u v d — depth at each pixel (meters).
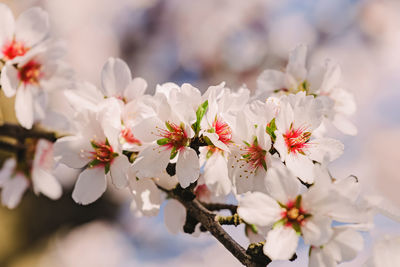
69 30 1.34
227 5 1.43
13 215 1.26
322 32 1.41
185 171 0.45
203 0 1.44
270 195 0.44
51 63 0.52
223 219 0.47
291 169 0.45
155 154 0.46
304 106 0.46
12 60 0.51
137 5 1.43
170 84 0.47
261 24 1.42
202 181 0.48
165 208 0.50
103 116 0.47
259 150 0.45
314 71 0.51
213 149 0.46
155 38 1.45
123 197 1.40
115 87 0.49
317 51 1.39
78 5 1.34
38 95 0.52
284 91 0.52
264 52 1.38
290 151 0.45
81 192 0.47
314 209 0.44
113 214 1.42
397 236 0.43
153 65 1.46
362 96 1.38
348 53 1.39
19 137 0.53
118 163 0.47
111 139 0.47
